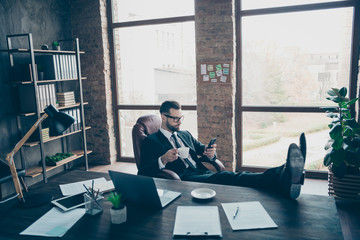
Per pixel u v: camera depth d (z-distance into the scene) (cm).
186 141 267
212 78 385
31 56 329
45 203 169
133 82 452
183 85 423
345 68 355
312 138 378
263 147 400
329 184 301
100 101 448
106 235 133
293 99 381
